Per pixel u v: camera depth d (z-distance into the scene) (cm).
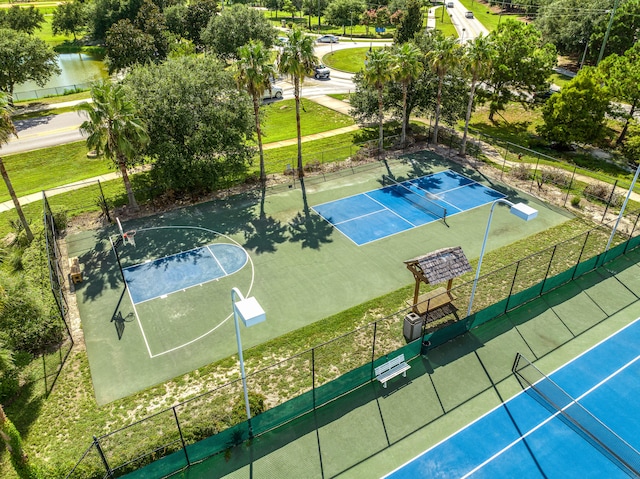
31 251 2941
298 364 2141
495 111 5622
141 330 2356
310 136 4994
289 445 1777
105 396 1978
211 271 2812
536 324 2386
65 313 2480
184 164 3328
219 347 2242
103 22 9775
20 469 1552
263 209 3531
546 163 4369
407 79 4141
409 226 3291
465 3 15088
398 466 1698
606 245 3033
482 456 1738
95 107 2981
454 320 2422
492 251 2981
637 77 4353
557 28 8175
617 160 4512
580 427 1847
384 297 2572
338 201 3653
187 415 1878
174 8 8831
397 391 2009
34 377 2081
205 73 3497
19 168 4234
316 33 11344
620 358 2180
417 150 4619
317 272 2797
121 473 1642
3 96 2752
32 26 9919
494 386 2031
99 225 3331
